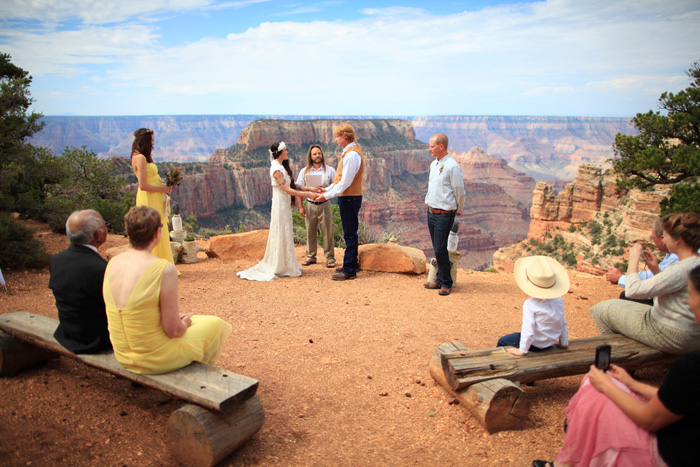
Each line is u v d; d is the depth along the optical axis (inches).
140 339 117.3
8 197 455.2
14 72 554.6
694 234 133.0
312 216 335.9
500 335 217.2
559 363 141.3
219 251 365.1
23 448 118.0
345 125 283.9
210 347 137.0
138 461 116.4
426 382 169.2
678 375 85.4
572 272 399.2
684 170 424.2
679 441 88.3
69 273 127.3
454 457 124.2
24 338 148.4
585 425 101.3
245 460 120.4
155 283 115.0
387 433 136.8
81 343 133.3
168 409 141.1
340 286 292.5
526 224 5846.5
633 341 155.9
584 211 2112.5
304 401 154.5
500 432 134.9
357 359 188.4
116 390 150.9
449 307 256.7
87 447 120.7
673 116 430.3
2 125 434.6
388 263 329.7
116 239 443.5
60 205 488.7
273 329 217.8
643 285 140.0
